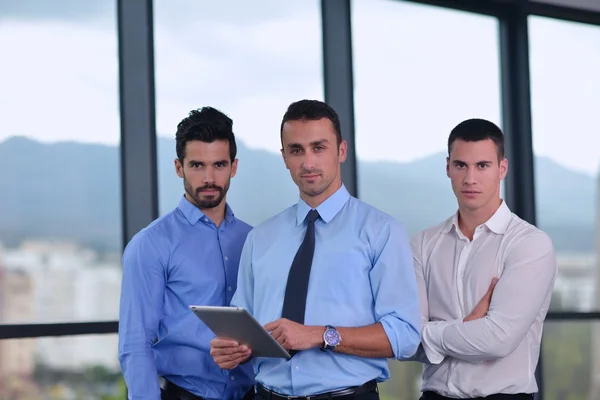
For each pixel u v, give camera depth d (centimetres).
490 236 330
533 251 319
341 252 288
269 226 306
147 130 443
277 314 291
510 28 571
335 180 298
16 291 414
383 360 290
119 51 440
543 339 559
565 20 584
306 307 286
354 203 298
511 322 311
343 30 505
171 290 326
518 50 568
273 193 483
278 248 298
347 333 277
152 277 320
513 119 570
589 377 570
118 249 439
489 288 321
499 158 329
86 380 425
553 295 567
